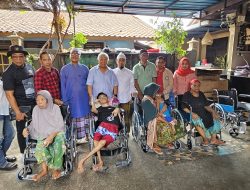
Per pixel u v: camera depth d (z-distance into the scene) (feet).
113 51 21.85
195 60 28.04
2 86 10.52
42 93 10.16
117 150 10.93
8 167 11.04
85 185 9.80
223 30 29.58
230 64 22.31
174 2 19.81
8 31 29.91
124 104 14.52
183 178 10.26
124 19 42.91
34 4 18.61
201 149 13.21
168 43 24.41
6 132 11.08
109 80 13.34
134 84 15.01
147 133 12.42
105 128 11.06
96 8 21.44
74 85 12.67
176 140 13.11
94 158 11.12
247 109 16.37
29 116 11.00
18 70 10.64
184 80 15.52
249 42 21.44
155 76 15.40
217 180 10.09
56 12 19.72
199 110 13.30
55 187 9.66
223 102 16.92
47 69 11.75
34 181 10.06
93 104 11.66
